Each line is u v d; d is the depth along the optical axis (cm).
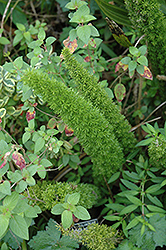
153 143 140
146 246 136
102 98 140
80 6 138
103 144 139
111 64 174
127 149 152
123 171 151
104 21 180
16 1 180
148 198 146
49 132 144
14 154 135
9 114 157
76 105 131
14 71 146
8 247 144
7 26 189
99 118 134
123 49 185
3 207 130
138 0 136
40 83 129
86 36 136
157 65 154
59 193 144
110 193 159
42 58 146
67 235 141
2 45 171
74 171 171
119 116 146
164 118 167
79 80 137
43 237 140
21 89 150
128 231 143
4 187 130
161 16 139
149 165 150
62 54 136
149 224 137
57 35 190
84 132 135
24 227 129
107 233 141
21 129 164
